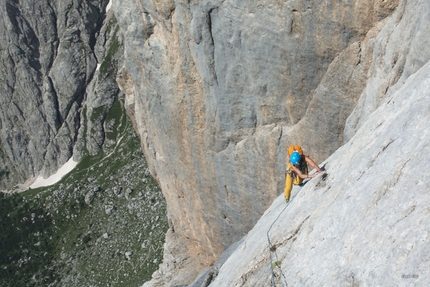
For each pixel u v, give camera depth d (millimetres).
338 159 13117
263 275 11664
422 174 8430
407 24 17547
